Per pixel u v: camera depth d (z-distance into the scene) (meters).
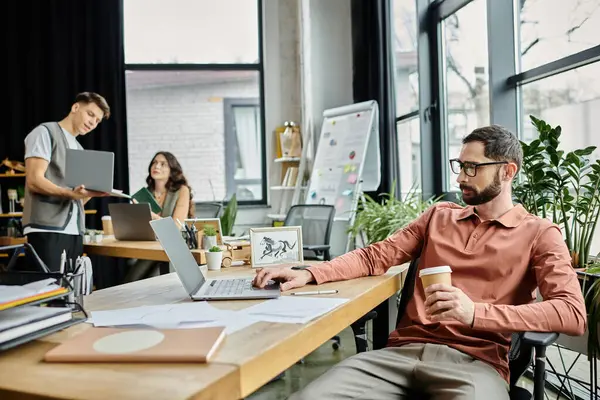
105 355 0.89
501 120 3.10
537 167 2.18
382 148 4.74
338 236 5.14
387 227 3.49
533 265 1.61
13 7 5.23
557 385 2.54
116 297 1.45
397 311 1.99
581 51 2.51
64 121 2.94
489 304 1.42
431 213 1.89
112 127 5.38
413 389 1.50
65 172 2.67
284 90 5.96
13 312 1.03
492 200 1.71
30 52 5.27
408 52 4.57
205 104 5.97
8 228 4.89
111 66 5.37
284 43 5.96
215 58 5.96
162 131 5.91
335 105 5.62
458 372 1.43
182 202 3.57
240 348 0.96
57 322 1.06
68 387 0.79
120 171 5.37
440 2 3.94
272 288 1.51
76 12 5.34
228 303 1.35
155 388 0.78
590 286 1.97
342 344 3.54
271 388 2.77
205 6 5.94
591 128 2.53
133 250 2.79
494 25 3.09
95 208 5.30
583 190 2.55
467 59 3.65
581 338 2.12
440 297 1.38
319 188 5.10
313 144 5.61
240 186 6.02
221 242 2.69
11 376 0.84
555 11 2.73
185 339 0.97
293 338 1.05
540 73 2.80
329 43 5.61
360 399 1.44
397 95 4.84
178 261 1.48
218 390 0.81
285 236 2.08
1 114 5.24
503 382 1.45
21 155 5.25
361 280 1.66
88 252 3.02
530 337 1.36
